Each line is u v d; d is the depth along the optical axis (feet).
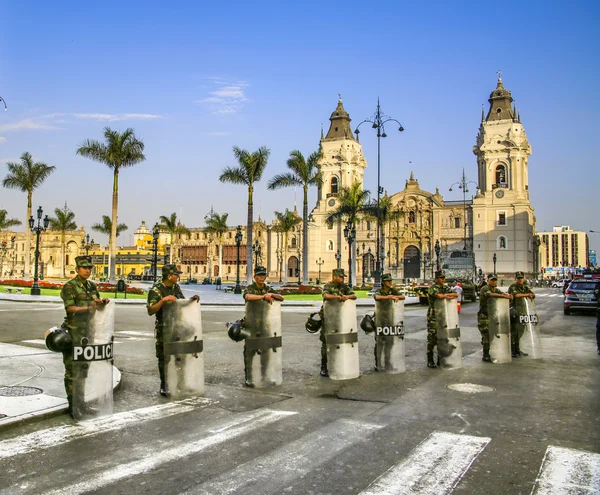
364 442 20.30
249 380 29.94
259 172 144.36
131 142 141.18
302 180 155.53
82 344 23.30
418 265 338.13
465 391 29.32
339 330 32.45
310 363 38.11
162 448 19.53
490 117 327.47
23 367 33.17
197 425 22.48
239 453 19.03
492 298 38.93
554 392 29.17
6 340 47.50
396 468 17.67
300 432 21.53
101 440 20.40
